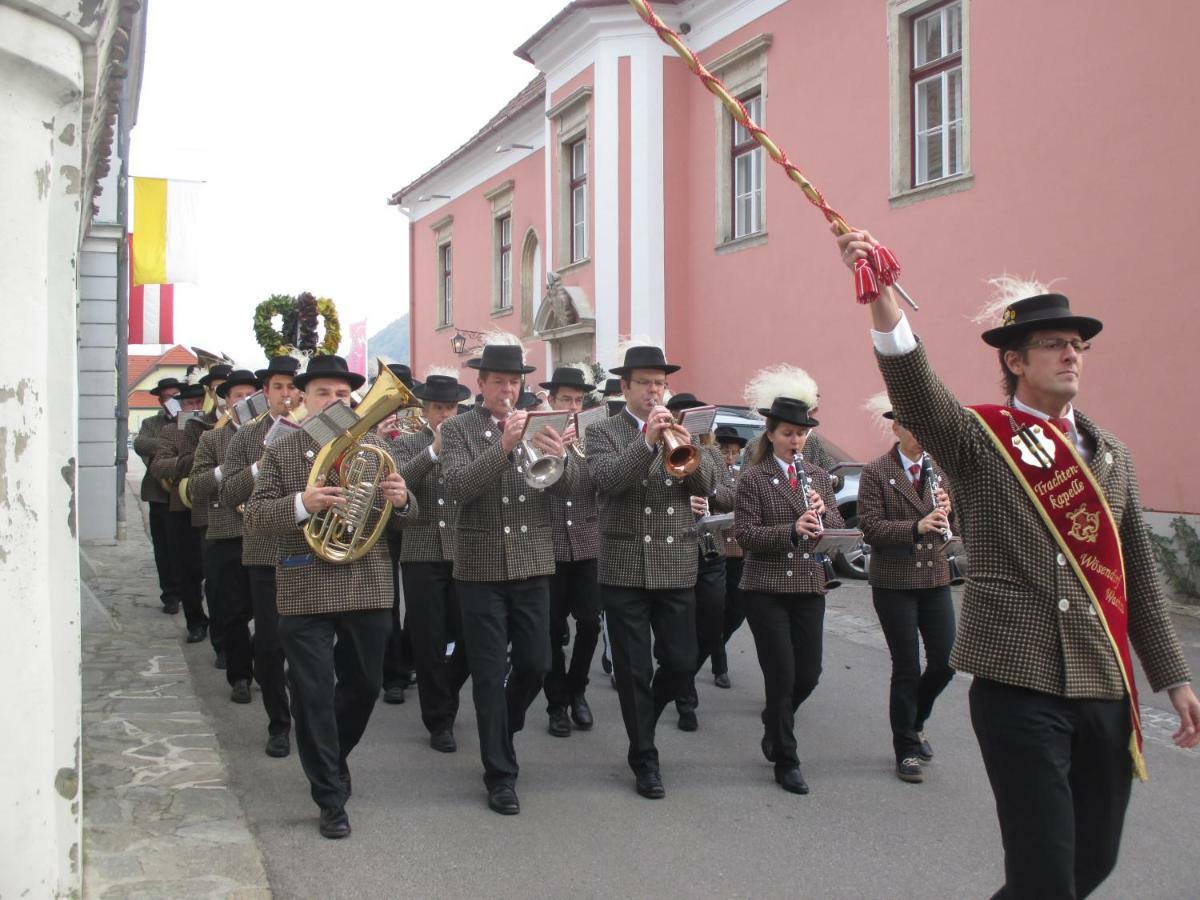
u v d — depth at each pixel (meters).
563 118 19.75
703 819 4.91
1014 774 2.85
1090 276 11.02
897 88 13.43
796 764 5.33
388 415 4.71
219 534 6.79
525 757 5.86
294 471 4.81
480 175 25.72
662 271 17.83
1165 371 10.27
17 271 3.15
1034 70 11.57
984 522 2.97
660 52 17.67
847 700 6.95
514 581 5.19
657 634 5.40
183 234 15.33
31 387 3.20
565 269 19.81
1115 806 2.92
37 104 3.19
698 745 6.08
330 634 4.75
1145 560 3.07
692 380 17.97
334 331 6.82
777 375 5.68
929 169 13.39
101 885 3.98
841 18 14.36
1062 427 3.04
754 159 16.58
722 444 8.03
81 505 14.38
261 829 4.72
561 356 19.89
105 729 5.98
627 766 5.70
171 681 7.14
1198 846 4.61
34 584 3.22
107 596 10.47
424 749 6.02
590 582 6.36
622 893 4.12
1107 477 3.01
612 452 5.46
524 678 5.27
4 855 3.13
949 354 12.78
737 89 16.59
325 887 4.12
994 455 2.96
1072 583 2.88
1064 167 11.26
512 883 4.20
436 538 6.11
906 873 4.33
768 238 15.93
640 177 17.67
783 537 5.20
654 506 5.30
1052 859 2.77
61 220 3.44
